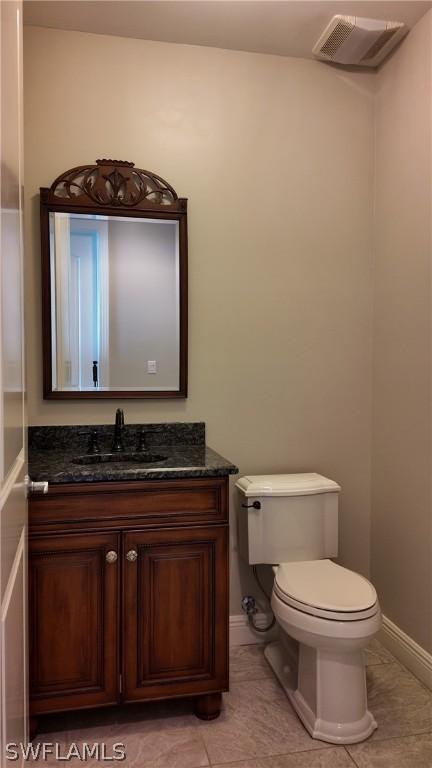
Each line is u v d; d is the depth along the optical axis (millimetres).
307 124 2422
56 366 2191
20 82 1218
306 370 2451
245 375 2389
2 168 922
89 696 1758
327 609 1700
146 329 2268
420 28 2113
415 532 2176
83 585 1749
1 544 900
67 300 2189
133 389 2264
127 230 2234
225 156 2346
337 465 2496
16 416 1137
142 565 1790
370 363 2508
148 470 1779
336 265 2467
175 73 2291
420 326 2141
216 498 1851
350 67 2461
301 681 1896
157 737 1770
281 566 2068
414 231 2178
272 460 2428
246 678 2117
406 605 2232
